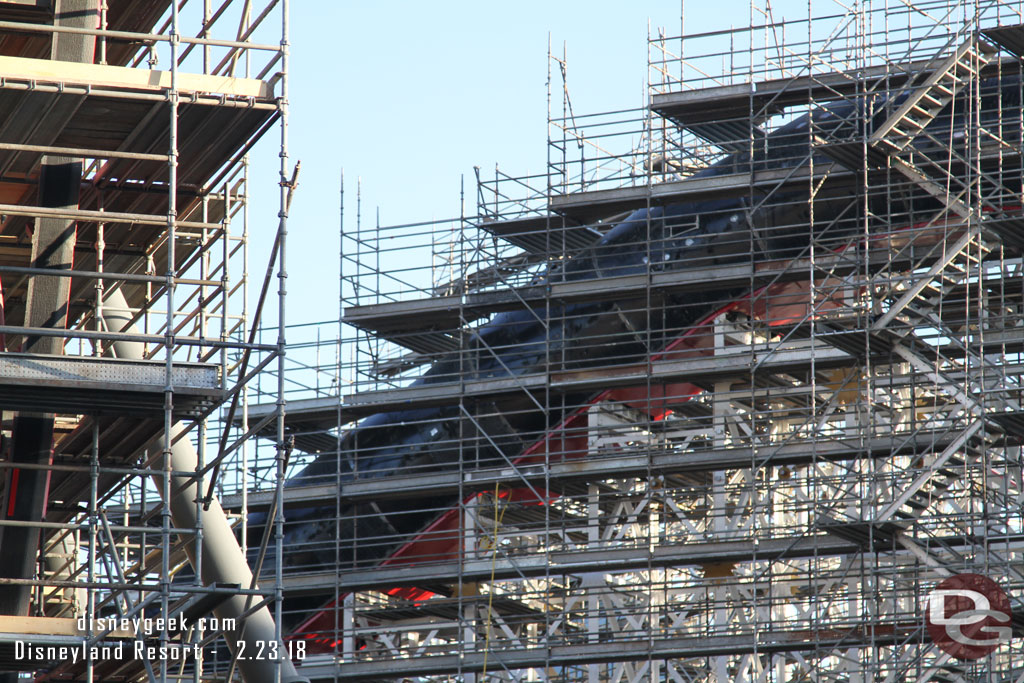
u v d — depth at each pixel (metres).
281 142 40.81
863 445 68.00
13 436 42.66
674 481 81.06
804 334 77.62
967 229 68.31
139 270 49.00
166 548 39.31
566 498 74.44
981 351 63.56
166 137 41.81
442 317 79.75
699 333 77.06
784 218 74.88
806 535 69.25
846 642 66.69
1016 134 71.88
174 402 39.88
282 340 40.78
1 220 44.72
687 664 79.62
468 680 76.69
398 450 80.31
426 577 74.25
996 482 73.12
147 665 39.09
